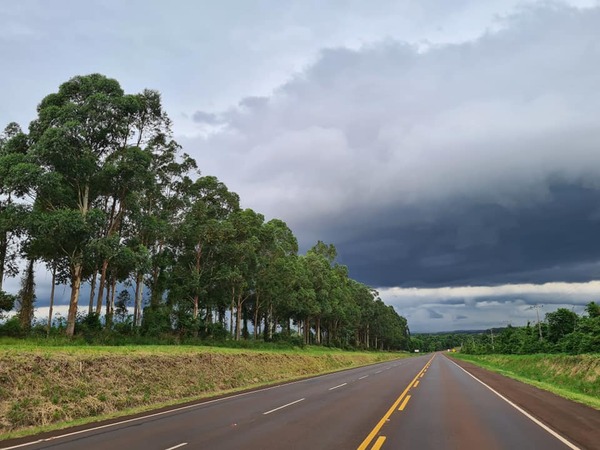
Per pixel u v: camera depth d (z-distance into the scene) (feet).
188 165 179.22
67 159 124.88
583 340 155.12
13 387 45.47
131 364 66.49
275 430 37.35
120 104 131.95
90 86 134.51
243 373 94.53
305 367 136.98
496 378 107.76
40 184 114.62
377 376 113.09
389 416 45.24
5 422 40.11
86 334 119.85
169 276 181.06
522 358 181.57
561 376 110.63
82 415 47.34
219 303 214.07
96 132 131.85
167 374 70.69
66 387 50.31
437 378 104.88
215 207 194.08
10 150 134.51
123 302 177.88
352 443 32.01
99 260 129.29
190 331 167.22
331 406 53.52
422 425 39.91
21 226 119.75
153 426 40.09
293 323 320.09
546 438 34.42
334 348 321.52
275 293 224.53
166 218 174.19
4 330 109.91
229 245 181.16
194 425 40.27
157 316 157.38
